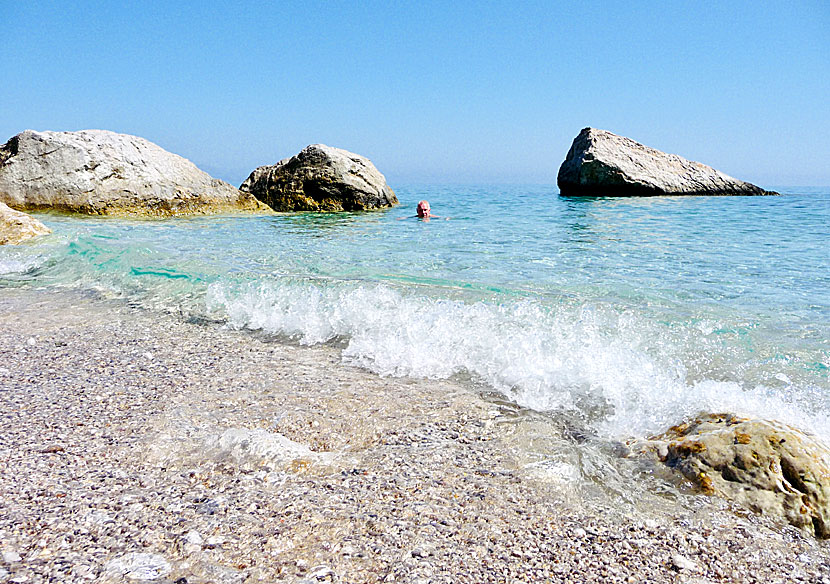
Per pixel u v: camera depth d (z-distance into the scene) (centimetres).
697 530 221
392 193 1627
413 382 372
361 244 869
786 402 314
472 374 383
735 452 256
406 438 294
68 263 732
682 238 916
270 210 1438
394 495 238
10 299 590
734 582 192
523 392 350
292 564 189
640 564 199
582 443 290
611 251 786
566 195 2120
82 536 197
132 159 1291
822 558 208
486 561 196
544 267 669
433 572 189
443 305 490
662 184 1898
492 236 960
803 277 598
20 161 1203
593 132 2041
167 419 308
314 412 324
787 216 1248
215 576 179
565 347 401
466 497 238
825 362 366
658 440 284
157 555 188
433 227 1105
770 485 241
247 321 506
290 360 414
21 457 260
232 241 900
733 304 492
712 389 327
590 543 210
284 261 717
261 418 315
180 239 916
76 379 372
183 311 541
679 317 453
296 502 229
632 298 513
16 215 895
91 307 559
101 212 1223
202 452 271
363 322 475
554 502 237
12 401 333
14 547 188
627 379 353
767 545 213
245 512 220
